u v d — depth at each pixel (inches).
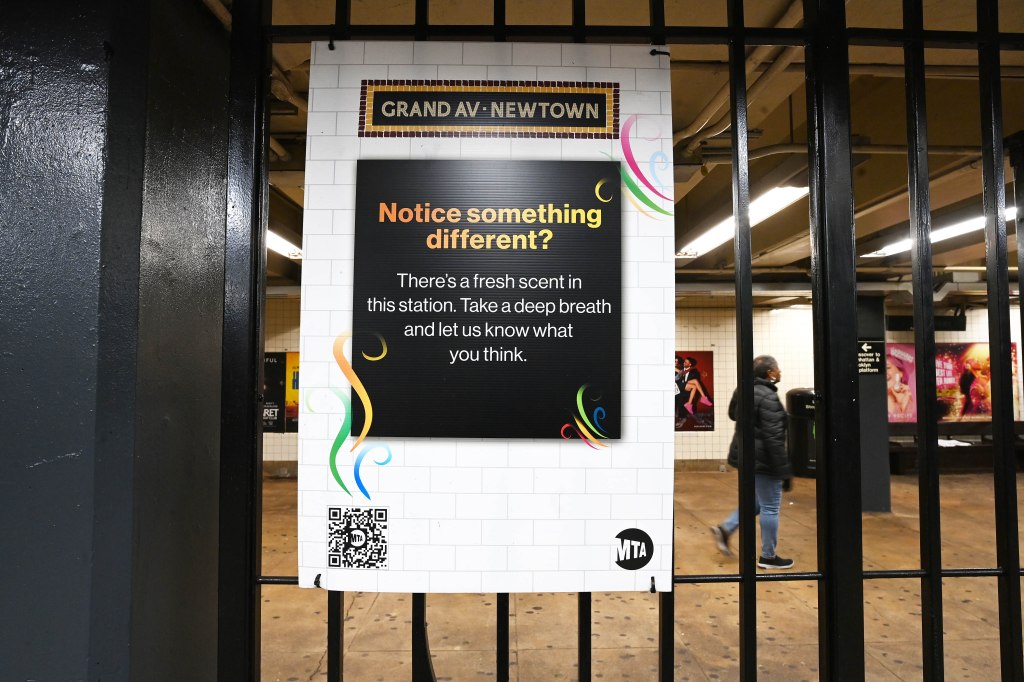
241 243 70.2
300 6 95.0
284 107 125.0
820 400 73.7
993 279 75.5
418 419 70.1
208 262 77.9
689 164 150.4
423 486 69.9
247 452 69.2
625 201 71.7
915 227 74.6
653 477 70.7
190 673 72.6
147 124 63.9
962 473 402.6
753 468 70.7
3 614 59.9
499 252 71.0
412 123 71.3
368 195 70.7
